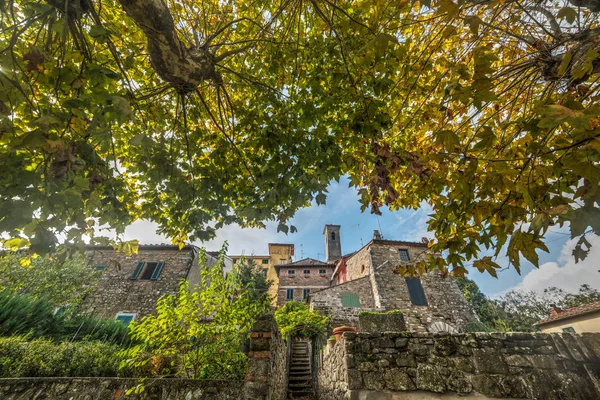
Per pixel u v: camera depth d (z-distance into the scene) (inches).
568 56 65.8
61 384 172.9
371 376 155.7
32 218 69.1
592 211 56.3
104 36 72.9
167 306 198.2
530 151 69.4
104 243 126.7
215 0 159.9
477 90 67.7
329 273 916.6
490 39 110.4
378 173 109.8
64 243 81.6
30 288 378.0
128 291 504.7
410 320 500.7
